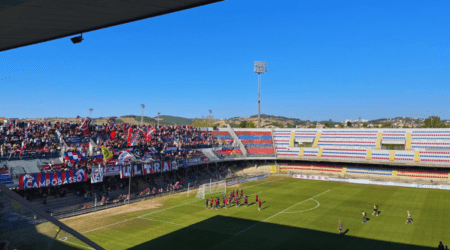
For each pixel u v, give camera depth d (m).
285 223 44.25
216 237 38.09
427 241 36.53
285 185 78.25
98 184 60.09
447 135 90.62
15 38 15.97
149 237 37.81
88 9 12.05
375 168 91.44
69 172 50.28
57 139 64.06
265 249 34.16
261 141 110.94
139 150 68.75
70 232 9.55
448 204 56.38
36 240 8.84
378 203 57.44
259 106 119.75
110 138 73.19
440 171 84.31
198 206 54.50
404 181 83.12
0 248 8.21
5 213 8.34
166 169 67.75
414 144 92.62
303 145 109.50
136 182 67.25
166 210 51.34
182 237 37.94
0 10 11.38
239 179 85.00
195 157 80.50
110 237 37.62
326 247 34.78
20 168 50.00
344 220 45.84
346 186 76.75
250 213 49.81
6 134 58.50
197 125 181.25
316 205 55.66
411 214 49.41
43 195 50.16
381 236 38.50
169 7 12.27
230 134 111.62
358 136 101.94
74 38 16.02
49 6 11.41
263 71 119.38
